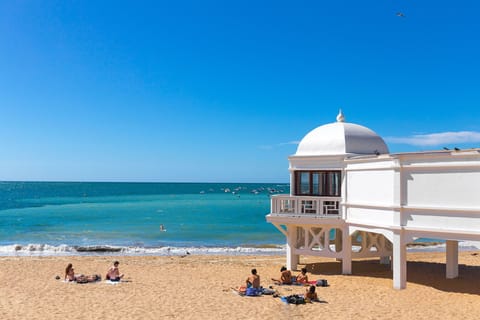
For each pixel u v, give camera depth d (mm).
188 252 37312
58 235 48344
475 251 37406
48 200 117812
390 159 18359
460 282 20797
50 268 26281
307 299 17594
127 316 15672
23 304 17188
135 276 23750
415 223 17500
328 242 22562
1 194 149875
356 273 23078
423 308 16547
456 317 15500
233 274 24484
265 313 16047
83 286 20781
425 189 17188
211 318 15461
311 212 22516
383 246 22906
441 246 41531
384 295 18391
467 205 15945
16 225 58031
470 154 15766
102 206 95438
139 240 45312
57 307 16797
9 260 30312
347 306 16859
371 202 19688
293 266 23469
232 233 51375
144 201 116250
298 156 23141
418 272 23547
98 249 37844
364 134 22750
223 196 148500
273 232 52219
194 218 69500
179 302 17656
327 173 22734
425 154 17031
